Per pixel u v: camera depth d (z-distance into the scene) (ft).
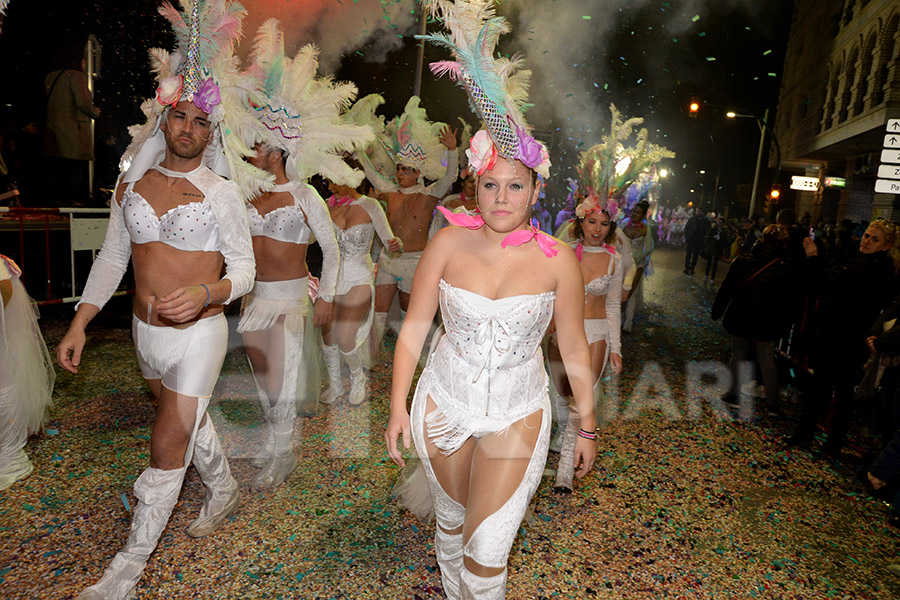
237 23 8.34
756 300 17.17
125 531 9.29
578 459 7.31
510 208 6.41
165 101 7.86
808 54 84.23
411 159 18.03
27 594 7.72
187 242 8.16
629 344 25.08
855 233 31.73
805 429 15.10
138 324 8.25
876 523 11.64
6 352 10.47
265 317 10.91
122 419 13.61
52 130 21.48
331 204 14.52
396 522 9.98
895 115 51.37
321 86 11.33
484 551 6.38
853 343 14.40
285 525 9.71
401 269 17.66
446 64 6.36
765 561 10.02
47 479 10.80
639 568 9.46
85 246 21.11
